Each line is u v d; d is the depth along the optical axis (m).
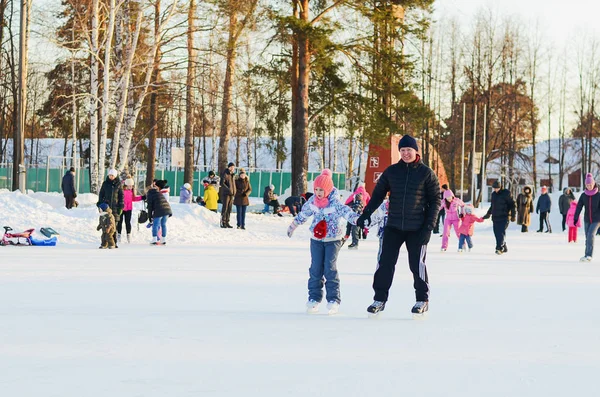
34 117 64.00
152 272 14.18
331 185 9.45
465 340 7.59
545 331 8.27
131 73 34.03
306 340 7.45
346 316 9.20
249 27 32.28
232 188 27.59
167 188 22.19
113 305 9.81
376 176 42.62
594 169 88.19
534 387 5.61
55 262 16.02
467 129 71.94
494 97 70.44
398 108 36.72
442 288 12.41
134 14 32.19
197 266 15.51
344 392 5.36
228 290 11.60
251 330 7.99
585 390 5.54
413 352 6.90
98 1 31.06
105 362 6.30
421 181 9.07
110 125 51.31
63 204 33.16
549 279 14.31
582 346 7.37
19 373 5.88
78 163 46.59
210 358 6.50
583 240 30.44
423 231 9.05
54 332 7.73
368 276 14.09
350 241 26.16
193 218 27.22
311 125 39.06
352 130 36.47
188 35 31.98
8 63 52.75
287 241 24.92
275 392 5.34
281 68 36.62
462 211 22.17
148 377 5.76
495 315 9.45
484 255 20.83
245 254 18.97
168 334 7.66
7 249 19.59
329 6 35.91
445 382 5.72
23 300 10.22
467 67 69.88
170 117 75.81
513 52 69.94
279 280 13.11
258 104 37.03
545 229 39.25
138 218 22.95
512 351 7.04
